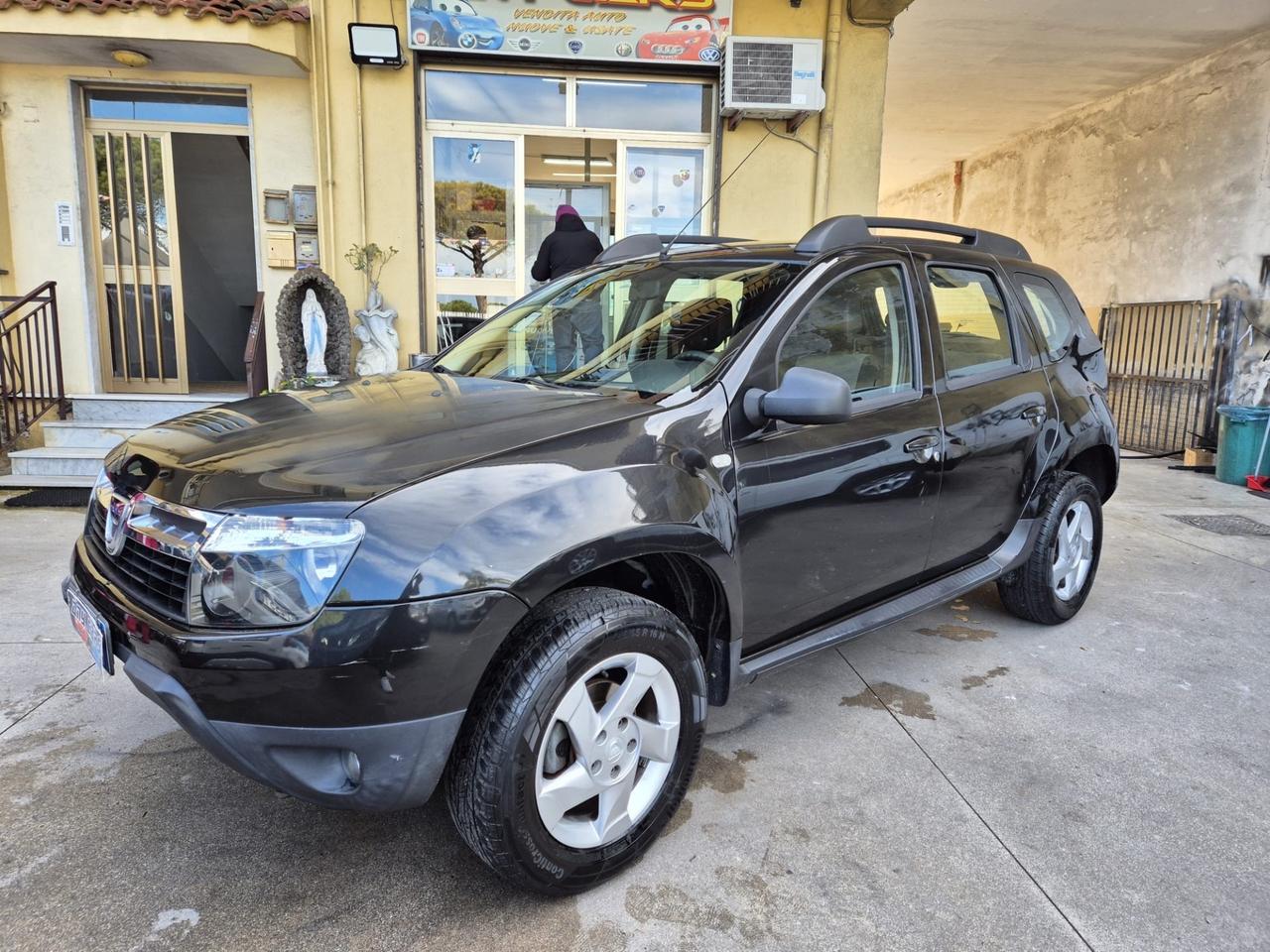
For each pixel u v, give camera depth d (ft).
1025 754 9.36
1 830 7.61
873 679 11.25
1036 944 6.52
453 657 5.95
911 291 10.36
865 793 8.51
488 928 6.57
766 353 8.40
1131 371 33.09
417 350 23.89
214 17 20.95
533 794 6.38
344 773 6.18
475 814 6.31
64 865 7.16
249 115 23.80
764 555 8.29
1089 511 13.20
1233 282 28.37
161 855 7.34
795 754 9.27
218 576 5.95
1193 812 8.32
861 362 9.51
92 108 24.03
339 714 5.83
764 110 22.89
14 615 12.64
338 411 8.07
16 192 23.48
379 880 7.11
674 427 7.59
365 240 23.26
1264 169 27.12
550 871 6.60
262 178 23.82
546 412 7.68
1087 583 13.52
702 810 8.17
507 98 23.72
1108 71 31.24
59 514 18.72
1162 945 6.54
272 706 5.83
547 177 24.43
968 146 42.96
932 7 25.82
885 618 9.95
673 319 9.29
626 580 8.11
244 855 7.38
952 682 11.19
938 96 34.60
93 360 24.47
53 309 23.06
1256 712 10.50
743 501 7.94
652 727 7.20
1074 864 7.48
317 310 22.29
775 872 7.29
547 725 6.37
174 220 24.97
